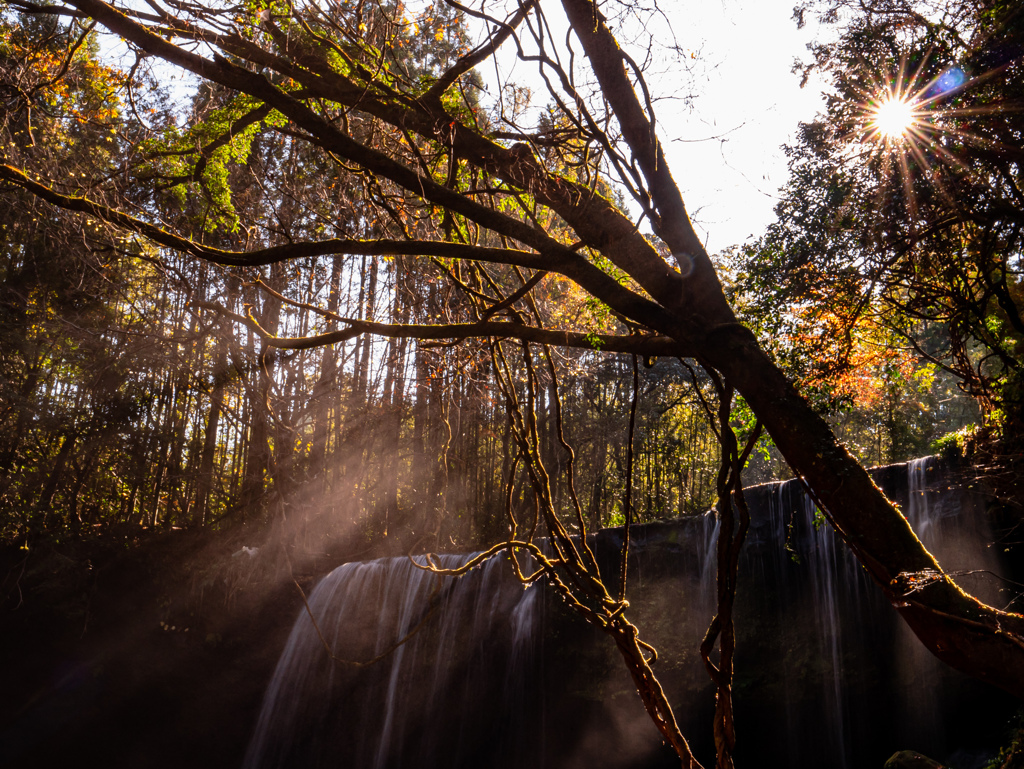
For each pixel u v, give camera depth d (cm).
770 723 1453
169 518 1873
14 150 580
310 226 648
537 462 329
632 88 344
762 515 1470
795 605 1424
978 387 708
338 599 1681
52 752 1619
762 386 302
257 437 1048
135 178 576
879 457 2216
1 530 1584
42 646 1608
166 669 1623
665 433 2636
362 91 428
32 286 1361
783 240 653
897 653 1320
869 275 625
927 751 1298
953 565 1091
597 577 293
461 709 1622
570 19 350
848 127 603
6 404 1543
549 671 1575
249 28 452
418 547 1648
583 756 1582
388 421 1457
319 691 1645
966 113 556
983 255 577
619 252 341
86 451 1623
